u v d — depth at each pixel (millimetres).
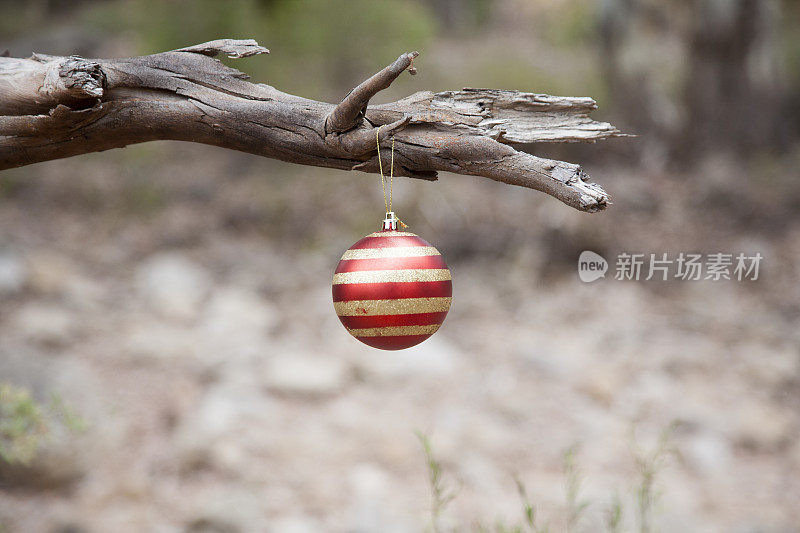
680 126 9883
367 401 5738
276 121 2021
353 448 5219
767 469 5312
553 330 6773
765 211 8672
